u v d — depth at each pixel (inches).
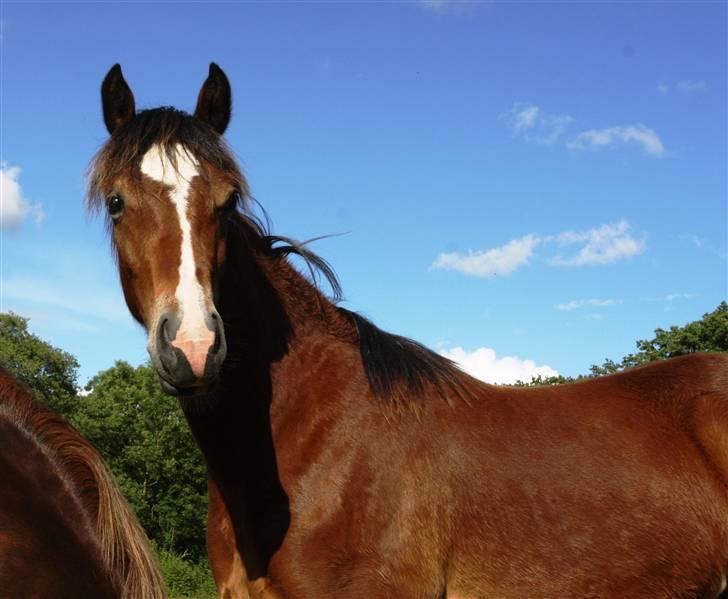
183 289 105.0
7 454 79.1
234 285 122.8
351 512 115.9
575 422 132.0
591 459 127.2
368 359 126.4
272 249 132.7
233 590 120.6
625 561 123.6
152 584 81.4
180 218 109.7
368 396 123.9
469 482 121.4
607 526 123.6
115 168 113.9
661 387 141.8
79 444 85.0
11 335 1227.9
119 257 118.1
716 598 131.5
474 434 125.3
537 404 134.6
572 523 122.7
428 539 117.8
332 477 117.0
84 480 82.7
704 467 132.0
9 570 67.7
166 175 111.6
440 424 124.7
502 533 120.6
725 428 133.9
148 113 118.1
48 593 69.3
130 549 81.0
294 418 121.6
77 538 78.0
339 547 114.7
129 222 112.3
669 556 125.3
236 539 119.6
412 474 119.3
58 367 1226.0
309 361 126.0
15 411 83.3
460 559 120.2
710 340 887.1
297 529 115.0
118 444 1195.3
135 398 1195.9
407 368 127.9
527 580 121.0
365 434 120.3
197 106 131.8
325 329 129.7
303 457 118.7
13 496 74.7
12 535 70.2
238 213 129.5
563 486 124.2
